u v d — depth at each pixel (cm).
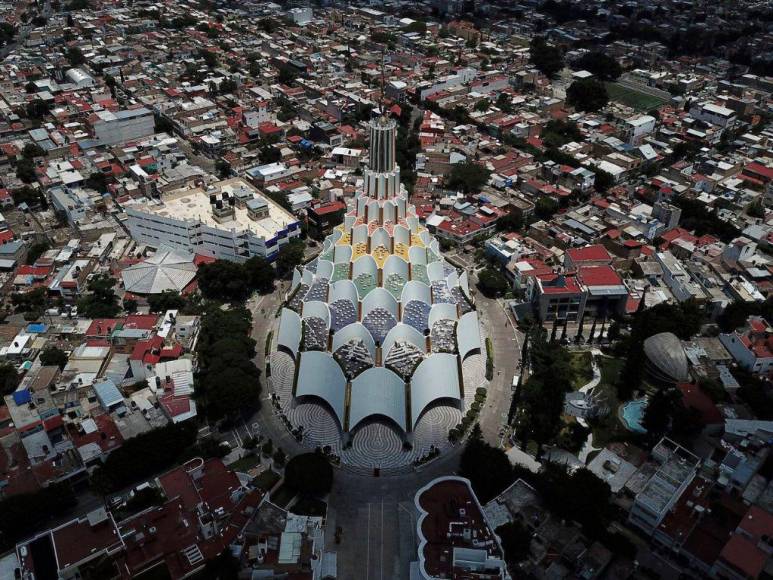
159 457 14925
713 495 14050
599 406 17162
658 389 18125
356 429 16438
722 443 15512
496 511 13825
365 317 17150
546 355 18862
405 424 16000
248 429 16725
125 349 18575
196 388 17112
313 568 12450
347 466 15750
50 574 11894
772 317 19825
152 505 13562
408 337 16950
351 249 18688
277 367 18550
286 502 14788
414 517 14562
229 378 16412
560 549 13062
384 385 16100
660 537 13500
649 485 13988
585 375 18650
